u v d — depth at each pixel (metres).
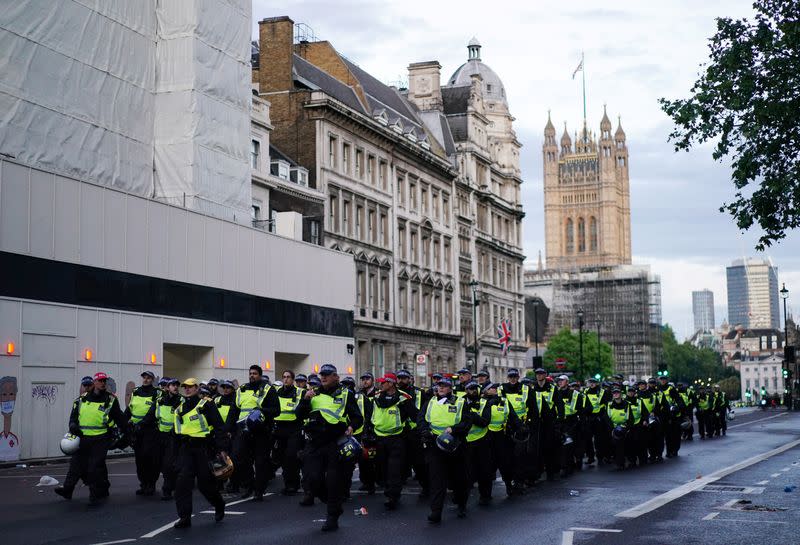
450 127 102.00
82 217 40.12
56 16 43.88
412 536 15.96
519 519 18.06
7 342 35.94
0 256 35.88
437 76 101.44
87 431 21.12
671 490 22.95
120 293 42.09
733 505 19.94
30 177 37.44
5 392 35.62
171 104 51.44
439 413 17.72
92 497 20.92
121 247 42.34
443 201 93.62
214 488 17.52
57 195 38.81
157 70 51.66
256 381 22.31
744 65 27.00
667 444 34.34
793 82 26.44
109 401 21.31
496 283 108.50
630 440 30.16
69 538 15.91
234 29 55.28
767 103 26.34
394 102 93.88
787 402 114.06
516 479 22.75
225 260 49.88
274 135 71.88
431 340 87.88
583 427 29.03
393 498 19.66
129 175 49.09
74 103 45.06
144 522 17.80
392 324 79.88
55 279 38.50
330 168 71.69
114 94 48.00
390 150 81.69
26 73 41.94
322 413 16.81
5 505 20.67
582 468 29.50
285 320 55.41
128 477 28.11
